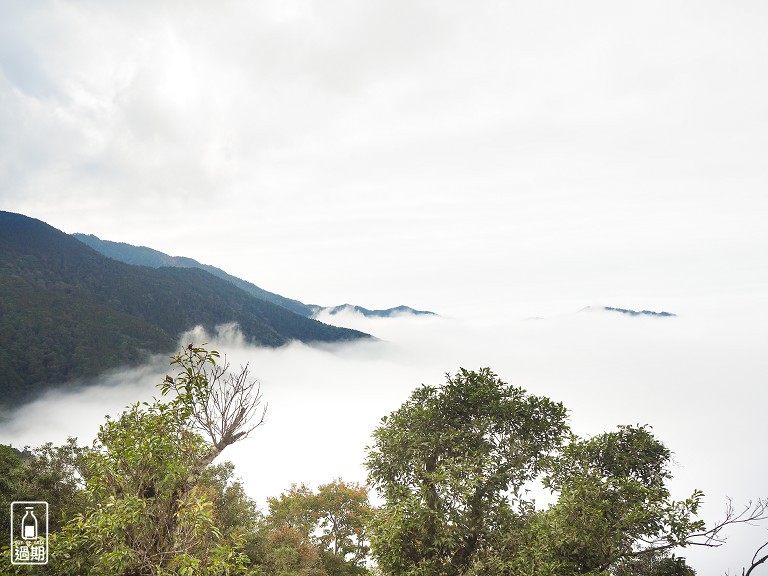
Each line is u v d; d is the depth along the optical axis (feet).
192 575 29.68
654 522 46.11
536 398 59.00
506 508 53.36
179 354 34.60
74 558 38.63
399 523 51.13
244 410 35.58
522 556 48.34
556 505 48.70
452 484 51.21
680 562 47.78
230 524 78.02
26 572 35.65
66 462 61.26
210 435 35.14
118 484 33.09
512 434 57.93
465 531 51.78
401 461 58.18
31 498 55.57
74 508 55.47
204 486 72.23
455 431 57.31
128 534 31.30
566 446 54.75
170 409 34.81
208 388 35.06
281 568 79.30
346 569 104.22
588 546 45.27
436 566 51.60
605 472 54.54
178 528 32.01
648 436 55.36
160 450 33.53
